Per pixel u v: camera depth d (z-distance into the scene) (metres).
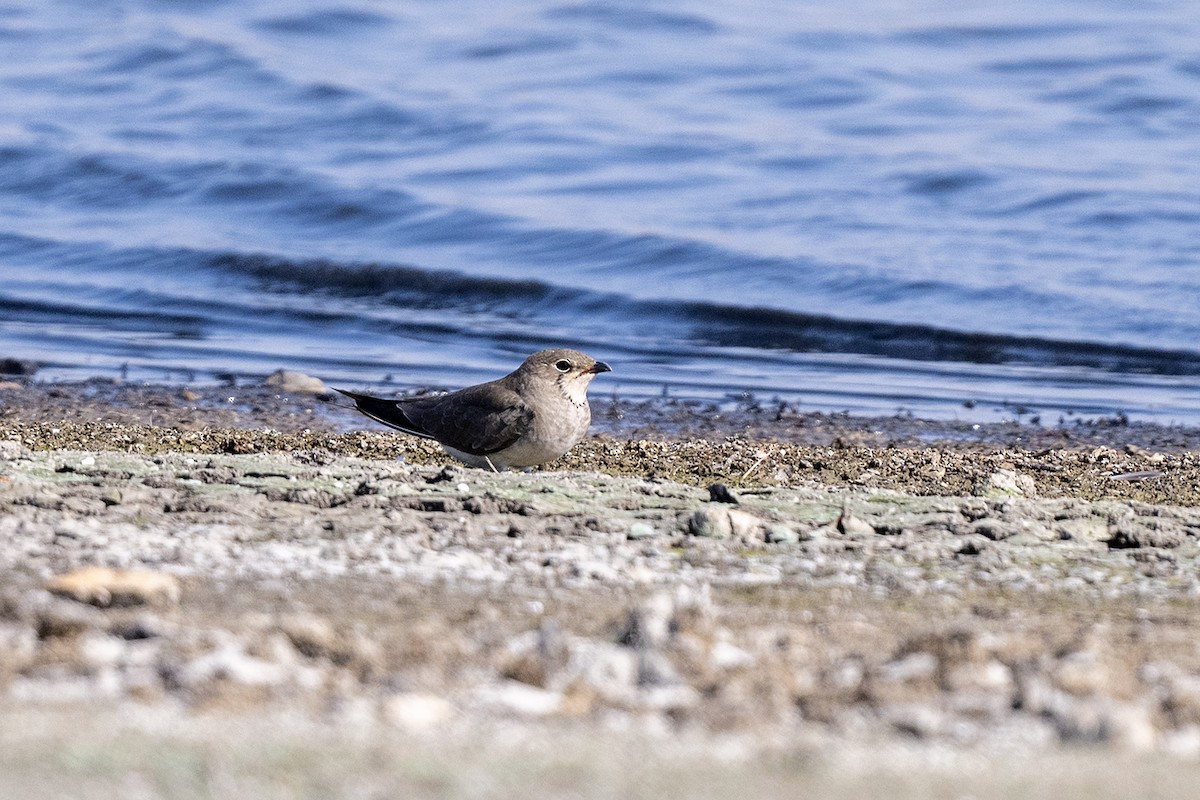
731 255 24.14
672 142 31.67
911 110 33.88
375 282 24.61
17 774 4.32
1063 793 4.46
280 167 30.52
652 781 4.45
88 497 9.15
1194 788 4.54
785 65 37.97
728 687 5.56
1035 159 29.28
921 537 9.00
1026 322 21.12
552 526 8.85
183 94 37.47
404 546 8.19
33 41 43.69
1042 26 40.88
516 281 23.84
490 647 6.05
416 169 30.66
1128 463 13.19
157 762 4.46
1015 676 5.83
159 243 26.48
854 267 23.28
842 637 6.50
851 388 18.34
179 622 6.26
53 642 5.85
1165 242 24.28
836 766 4.64
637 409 16.62
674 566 8.12
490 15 44.38
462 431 11.75
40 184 30.98
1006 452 13.77
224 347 20.72
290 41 42.28
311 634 5.93
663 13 42.91
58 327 21.91
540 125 33.19
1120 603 7.60
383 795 4.26
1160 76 35.09
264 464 10.72
